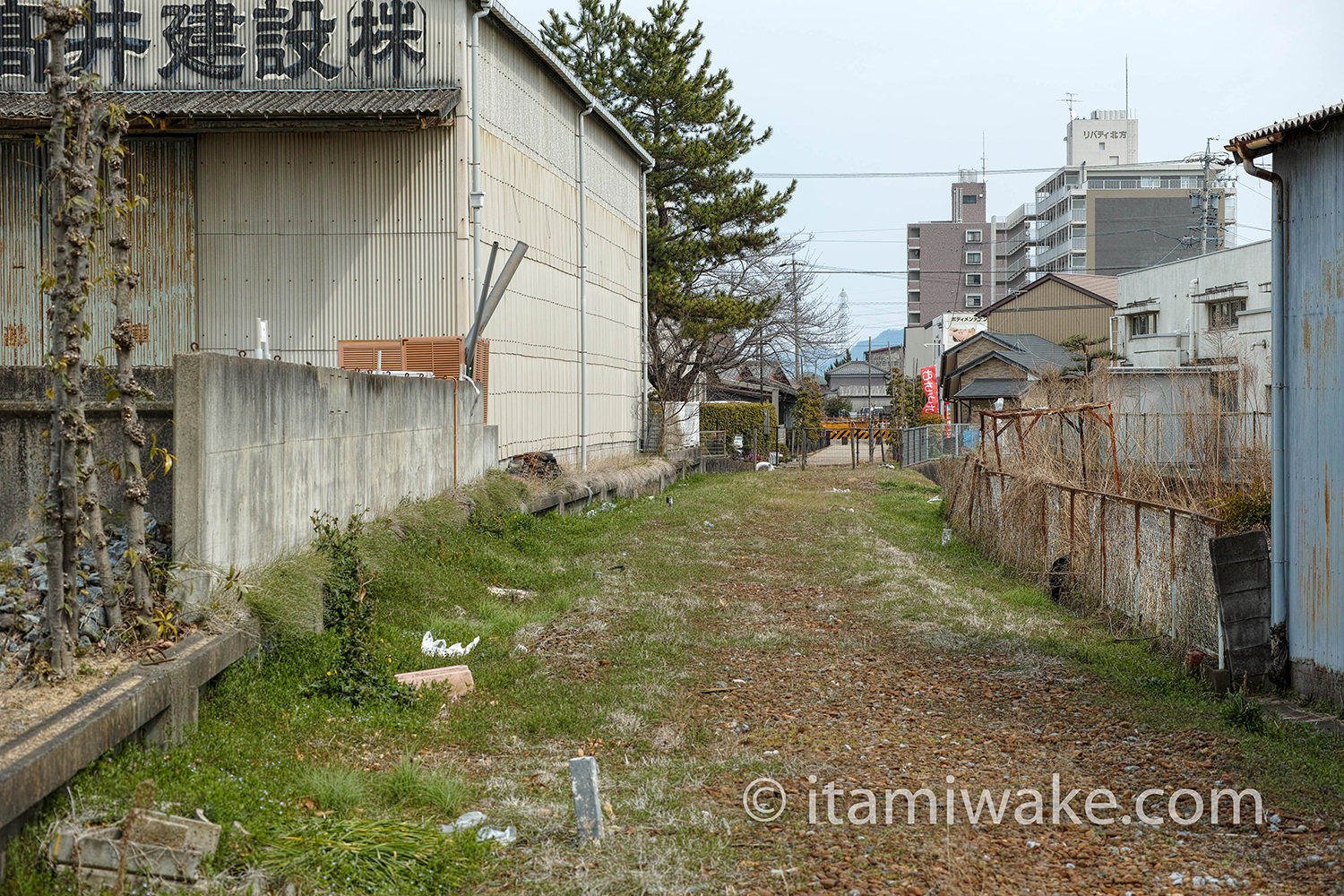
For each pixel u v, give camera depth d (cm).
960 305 9662
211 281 1666
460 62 1658
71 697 537
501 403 1838
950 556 1669
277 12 1675
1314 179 853
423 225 1661
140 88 1680
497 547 1377
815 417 5684
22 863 439
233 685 683
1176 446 1683
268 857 478
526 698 802
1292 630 865
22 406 715
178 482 693
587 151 2423
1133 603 1095
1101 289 5294
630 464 2553
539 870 505
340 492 1019
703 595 1279
